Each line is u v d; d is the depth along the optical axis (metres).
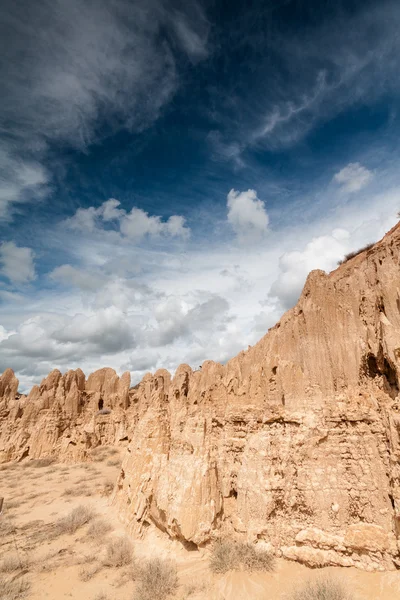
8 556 17.98
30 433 53.22
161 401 24.23
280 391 16.50
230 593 12.22
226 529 15.62
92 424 56.31
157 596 12.67
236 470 17.12
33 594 14.12
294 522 13.77
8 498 31.41
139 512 18.69
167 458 20.17
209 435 18.11
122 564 15.83
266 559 13.24
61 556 17.59
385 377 14.00
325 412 14.57
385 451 12.70
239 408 19.02
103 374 70.12
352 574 11.64
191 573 14.01
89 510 24.09
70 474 39.72
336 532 12.75
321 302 16.84
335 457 13.70
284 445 15.08
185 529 15.01
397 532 11.41
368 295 15.58
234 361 29.53
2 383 63.38
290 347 17.72
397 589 10.51
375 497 12.38
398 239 15.95
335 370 15.37
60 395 59.38
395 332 12.87
